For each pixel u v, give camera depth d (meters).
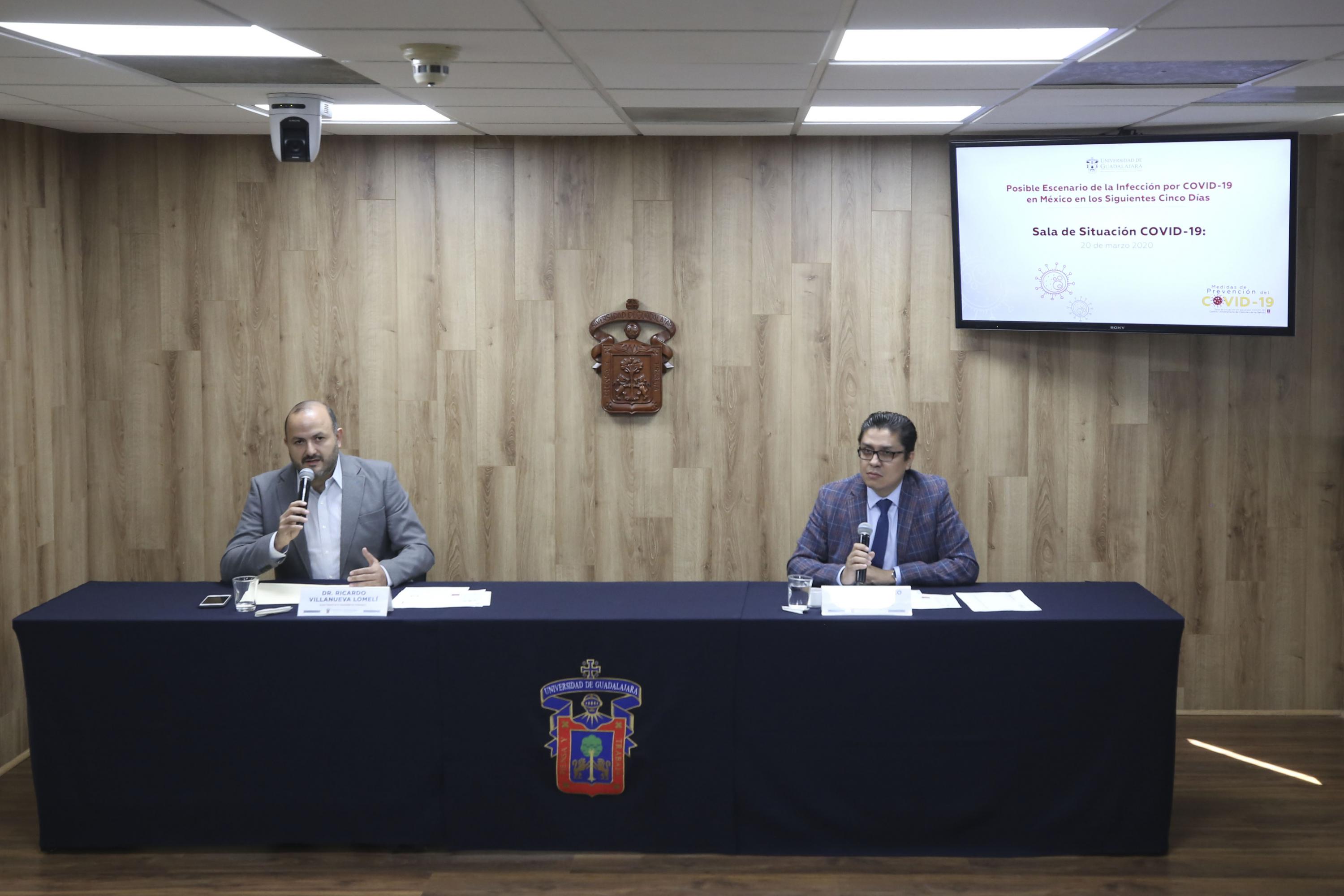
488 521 5.30
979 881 3.53
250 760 3.64
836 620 3.53
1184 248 4.62
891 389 5.19
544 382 5.23
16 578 4.62
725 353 5.20
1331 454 5.14
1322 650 5.23
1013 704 3.56
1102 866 3.62
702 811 3.64
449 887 3.51
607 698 3.59
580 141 5.13
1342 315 5.07
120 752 3.64
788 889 3.49
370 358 5.23
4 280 4.52
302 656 3.59
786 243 5.15
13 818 4.04
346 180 5.16
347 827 3.67
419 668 3.59
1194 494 5.19
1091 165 4.67
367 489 4.19
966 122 4.69
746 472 5.25
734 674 3.56
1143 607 3.66
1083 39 3.11
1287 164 4.43
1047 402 5.17
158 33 3.04
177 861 3.68
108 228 5.14
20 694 4.68
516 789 3.64
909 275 5.14
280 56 3.34
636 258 5.17
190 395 5.23
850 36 3.06
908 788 3.61
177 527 5.26
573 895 3.46
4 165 4.52
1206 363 5.13
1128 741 3.58
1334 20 2.86
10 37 3.07
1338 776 4.44
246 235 5.17
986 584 3.98
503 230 5.18
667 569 5.30
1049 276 4.83
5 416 4.53
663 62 3.39
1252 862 3.67
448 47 3.17
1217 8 2.73
